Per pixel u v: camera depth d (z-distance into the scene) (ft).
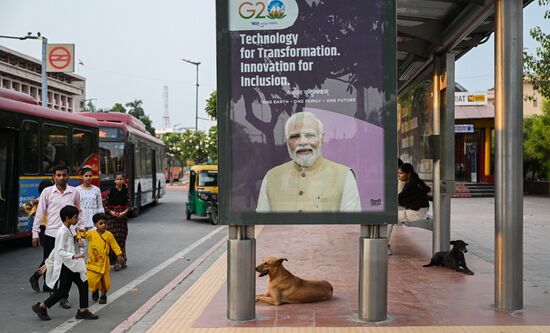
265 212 19.58
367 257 19.63
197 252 40.78
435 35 29.09
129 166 65.26
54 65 87.61
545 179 104.78
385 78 19.35
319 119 19.47
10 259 37.76
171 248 42.80
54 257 22.44
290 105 19.53
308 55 19.44
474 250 37.17
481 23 27.43
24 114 42.01
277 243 41.47
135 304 25.14
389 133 19.38
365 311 19.69
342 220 19.44
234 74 19.56
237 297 20.07
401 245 38.99
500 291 21.33
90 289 25.00
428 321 19.67
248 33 19.48
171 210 79.41
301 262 33.04
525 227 50.98
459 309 21.36
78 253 22.77
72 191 27.58
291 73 19.48
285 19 19.42
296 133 19.49
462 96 111.24
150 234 51.72
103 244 25.13
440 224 31.78
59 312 23.76
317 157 19.47
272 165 19.58
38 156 43.80
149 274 32.27
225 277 29.43
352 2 19.31
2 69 225.35
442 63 31.09
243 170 19.62
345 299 23.47
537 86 77.05
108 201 33.81
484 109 109.29
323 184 19.52
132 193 66.23
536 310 21.17
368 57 19.36
